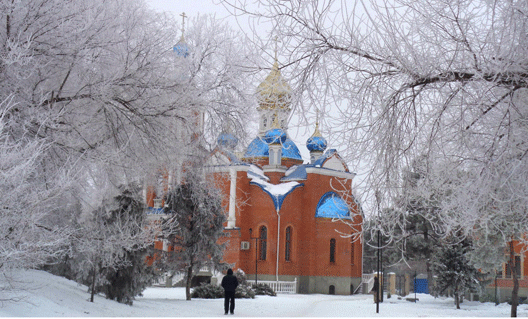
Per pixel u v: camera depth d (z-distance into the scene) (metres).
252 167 46.97
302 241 43.44
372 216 8.12
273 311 23.06
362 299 36.22
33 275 16.48
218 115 15.58
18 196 8.01
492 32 7.32
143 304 19.73
